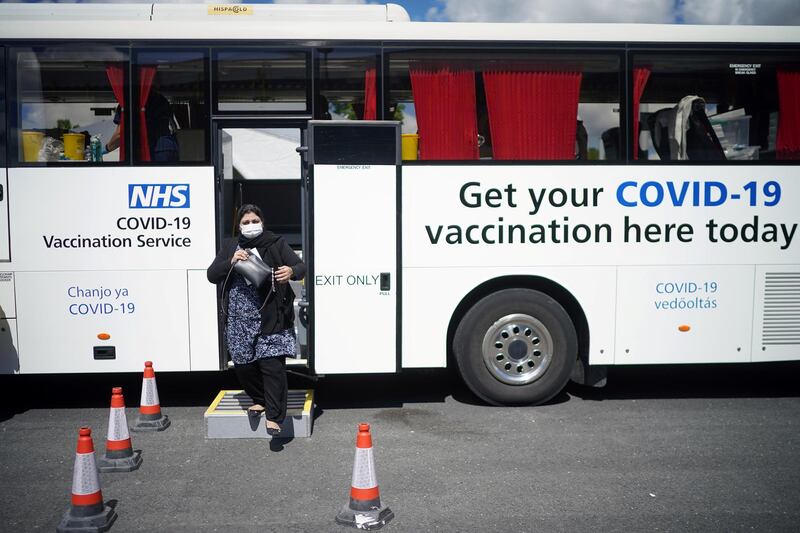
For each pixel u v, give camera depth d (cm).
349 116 676
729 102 694
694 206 689
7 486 504
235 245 574
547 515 454
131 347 668
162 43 666
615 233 686
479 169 675
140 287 665
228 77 669
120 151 662
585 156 683
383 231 667
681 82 689
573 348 695
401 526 439
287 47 672
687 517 452
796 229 698
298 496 483
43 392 766
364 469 440
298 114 675
